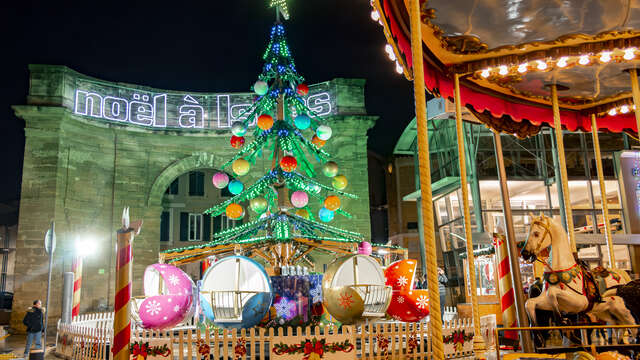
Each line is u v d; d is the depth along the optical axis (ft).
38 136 99.71
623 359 24.16
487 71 33.65
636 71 35.37
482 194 94.43
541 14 27.50
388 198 152.25
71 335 45.62
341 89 110.63
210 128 113.39
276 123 46.78
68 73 102.94
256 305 32.71
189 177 151.64
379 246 49.73
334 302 32.78
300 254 46.11
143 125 110.11
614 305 30.63
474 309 27.81
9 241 137.39
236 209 43.62
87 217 103.09
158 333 32.48
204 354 31.68
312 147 48.42
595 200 96.48
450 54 32.22
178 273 33.63
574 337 29.19
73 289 62.28
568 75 36.52
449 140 107.24
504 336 38.50
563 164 37.73
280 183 45.78
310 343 32.01
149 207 109.60
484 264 82.84
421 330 34.88
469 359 36.27
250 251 45.52
